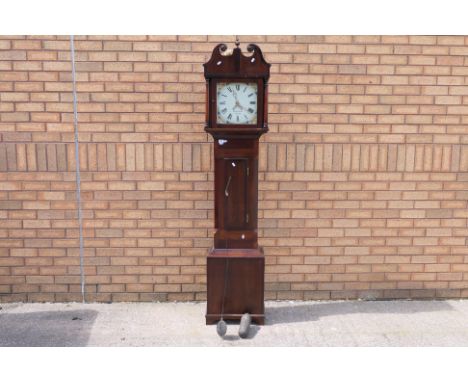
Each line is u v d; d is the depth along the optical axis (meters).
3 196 4.56
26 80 4.44
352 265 4.74
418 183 4.65
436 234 4.73
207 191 4.61
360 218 4.68
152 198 4.61
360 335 4.04
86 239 4.65
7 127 4.48
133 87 4.48
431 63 4.52
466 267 4.79
